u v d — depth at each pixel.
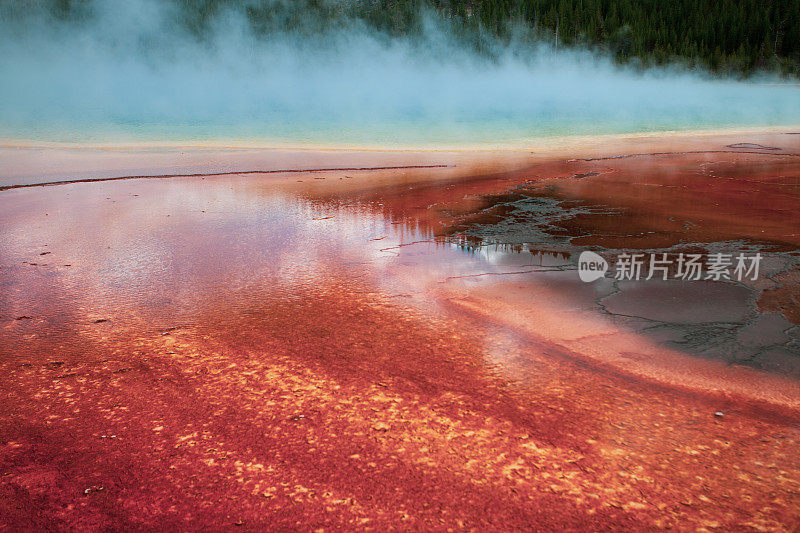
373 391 2.45
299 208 6.22
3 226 5.43
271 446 2.07
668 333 3.03
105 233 5.18
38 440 2.13
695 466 1.94
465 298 3.56
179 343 2.95
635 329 3.09
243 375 2.61
